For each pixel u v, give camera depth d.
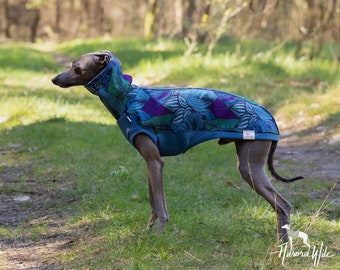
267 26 21.72
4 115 12.09
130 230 6.29
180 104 5.89
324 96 13.28
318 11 17.41
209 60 16.64
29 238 6.52
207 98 5.92
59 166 9.07
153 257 5.65
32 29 39.38
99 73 5.95
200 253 5.69
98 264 5.59
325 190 8.16
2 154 9.88
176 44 21.52
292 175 8.92
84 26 38.12
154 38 25.50
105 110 12.77
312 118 12.13
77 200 7.71
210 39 20.64
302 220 6.62
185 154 9.60
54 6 39.41
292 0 19.77
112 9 37.59
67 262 5.76
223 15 18.23
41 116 11.92
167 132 5.93
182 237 6.08
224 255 5.67
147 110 5.89
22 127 11.26
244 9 19.12
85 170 8.75
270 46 19.56
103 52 5.99
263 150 5.88
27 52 23.16
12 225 6.95
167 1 27.05
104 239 6.17
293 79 15.28
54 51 27.66
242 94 14.06
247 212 6.86
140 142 5.93
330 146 10.66
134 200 7.46
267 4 20.20
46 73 18.34
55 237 6.51
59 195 7.96
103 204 7.30
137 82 16.27
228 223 6.45
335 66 16.23
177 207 7.10
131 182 8.09
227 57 16.84
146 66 17.12
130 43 23.64
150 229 6.25
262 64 16.12
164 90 6.03
